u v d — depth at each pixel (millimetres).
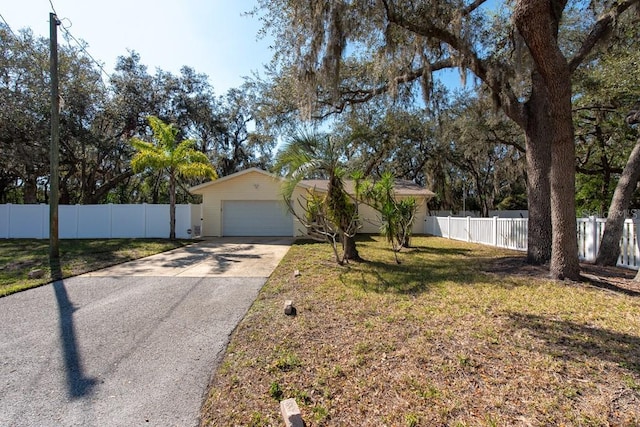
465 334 3395
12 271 6980
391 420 2146
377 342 3285
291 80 9523
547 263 6527
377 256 8719
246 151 25578
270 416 2248
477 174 23797
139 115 19359
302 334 3566
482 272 6367
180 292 5477
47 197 25328
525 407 2213
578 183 17219
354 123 11922
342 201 7637
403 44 7574
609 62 8703
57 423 2225
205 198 15547
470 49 6449
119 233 14438
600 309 4016
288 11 8008
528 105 6773
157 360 3098
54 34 8109
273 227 15594
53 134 8148
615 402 2227
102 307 4695
